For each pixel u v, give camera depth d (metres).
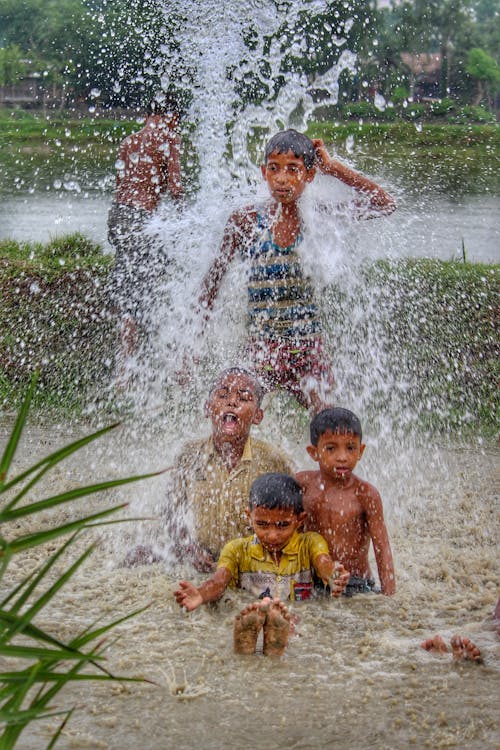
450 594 4.30
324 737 3.04
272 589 4.15
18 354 8.48
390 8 28.97
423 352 8.38
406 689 3.37
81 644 2.22
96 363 8.38
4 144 26.73
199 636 3.79
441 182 21.89
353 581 4.30
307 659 3.60
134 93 18.41
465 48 35.09
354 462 4.31
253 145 9.13
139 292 8.08
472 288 9.73
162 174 8.48
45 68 31.41
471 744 3.01
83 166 24.45
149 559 4.62
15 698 2.09
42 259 10.73
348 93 24.58
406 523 5.30
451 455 6.66
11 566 4.53
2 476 2.09
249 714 3.18
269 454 4.65
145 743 3.00
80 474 6.01
